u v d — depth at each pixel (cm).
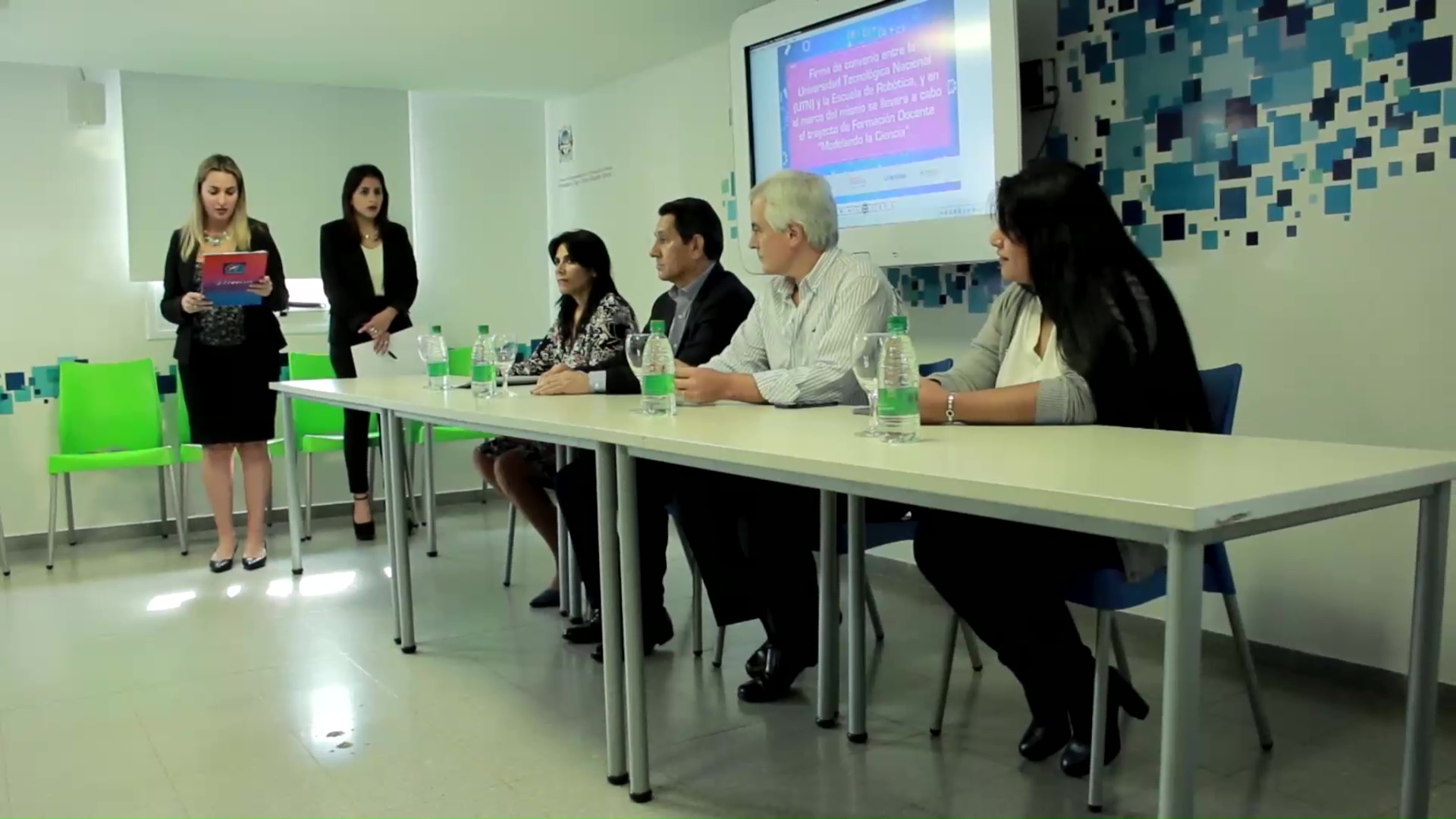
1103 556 182
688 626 317
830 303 242
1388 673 249
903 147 338
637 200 503
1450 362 232
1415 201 235
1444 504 142
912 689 258
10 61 451
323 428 493
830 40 359
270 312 407
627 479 194
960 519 191
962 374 213
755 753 221
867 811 194
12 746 232
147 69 467
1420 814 148
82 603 357
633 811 197
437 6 380
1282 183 260
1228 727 231
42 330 466
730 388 233
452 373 532
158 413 468
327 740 233
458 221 557
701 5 387
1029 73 313
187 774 217
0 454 461
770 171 390
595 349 325
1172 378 184
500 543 448
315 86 509
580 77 502
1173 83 282
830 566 230
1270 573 270
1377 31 240
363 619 331
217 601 356
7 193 458
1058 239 187
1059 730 213
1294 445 153
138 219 475
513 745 229
